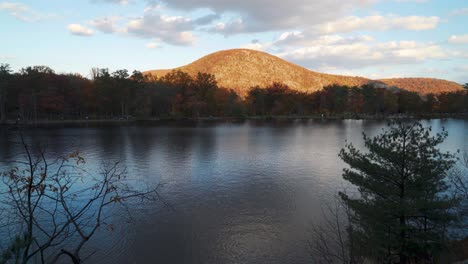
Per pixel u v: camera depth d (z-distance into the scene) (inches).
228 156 1454.2
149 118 4562.0
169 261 495.5
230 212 703.7
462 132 2461.9
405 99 5319.9
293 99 5418.3
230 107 5177.2
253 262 491.2
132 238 570.3
